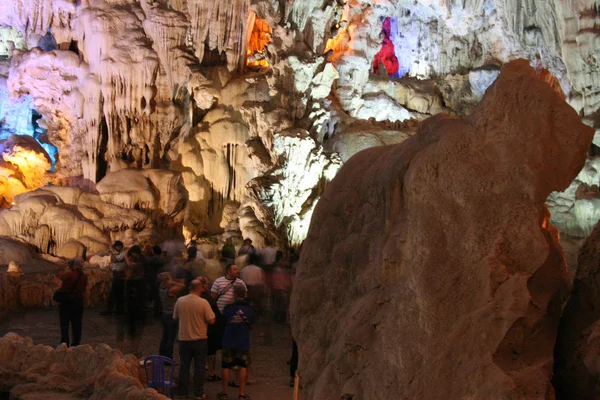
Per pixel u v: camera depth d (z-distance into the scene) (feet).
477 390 8.45
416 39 62.49
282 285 35.91
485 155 10.03
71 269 26.99
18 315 37.42
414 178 10.36
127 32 54.39
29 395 19.47
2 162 59.00
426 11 60.54
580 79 44.11
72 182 55.77
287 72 51.75
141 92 54.29
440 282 9.68
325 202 13.65
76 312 26.78
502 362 8.58
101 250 48.65
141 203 51.88
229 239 45.47
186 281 26.48
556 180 9.66
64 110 57.00
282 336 33.60
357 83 57.26
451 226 9.89
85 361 21.17
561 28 44.37
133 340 26.84
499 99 10.02
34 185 60.08
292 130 49.52
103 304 41.93
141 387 17.93
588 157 44.47
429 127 11.18
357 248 12.22
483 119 10.15
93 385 19.29
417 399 9.25
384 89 59.16
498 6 53.26
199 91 54.03
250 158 52.01
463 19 54.08
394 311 10.19
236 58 57.00
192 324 21.03
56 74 55.72
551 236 10.04
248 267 33.40
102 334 32.32
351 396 10.61
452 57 61.72
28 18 59.26
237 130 54.19
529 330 8.79
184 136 56.08
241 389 21.18
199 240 51.78
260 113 51.57
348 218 13.00
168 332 24.14
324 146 53.67
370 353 10.59
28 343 22.79
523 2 51.88
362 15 57.82
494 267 9.12
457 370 8.90
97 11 54.49
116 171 53.36
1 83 65.16
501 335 8.61
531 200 9.44
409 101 59.93
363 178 12.90
